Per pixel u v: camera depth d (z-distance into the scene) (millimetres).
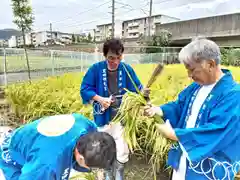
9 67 7762
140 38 27047
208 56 1199
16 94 4137
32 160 1154
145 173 2412
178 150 1546
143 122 2307
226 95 1246
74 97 3645
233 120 1189
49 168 1120
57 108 3479
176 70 4016
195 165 1384
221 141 1202
